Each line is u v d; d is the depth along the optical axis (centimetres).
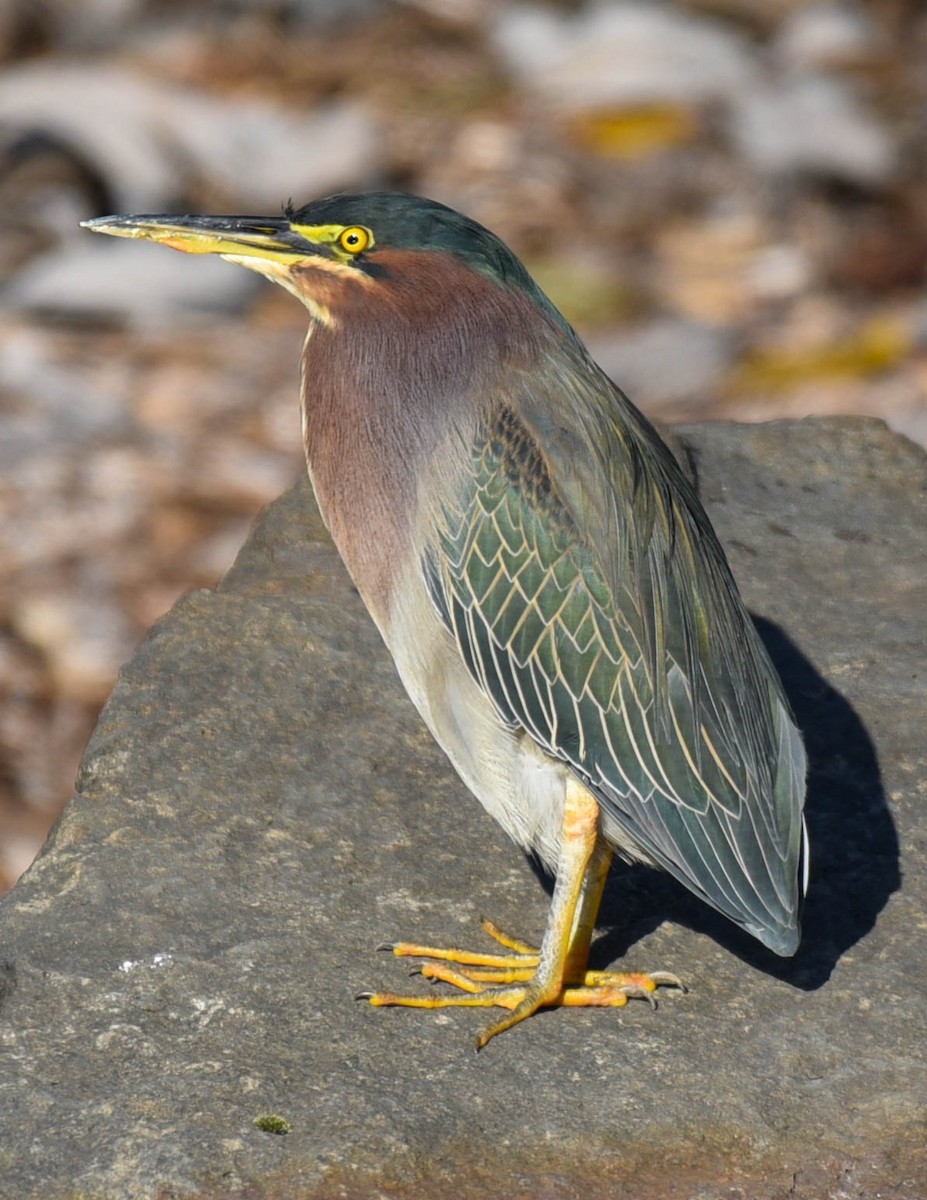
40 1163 747
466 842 960
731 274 2412
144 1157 749
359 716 1045
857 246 2448
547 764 885
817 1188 770
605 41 2911
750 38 3066
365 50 2959
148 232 934
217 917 895
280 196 2523
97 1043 812
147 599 1822
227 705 1044
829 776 1011
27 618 1797
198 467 2012
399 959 877
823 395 2123
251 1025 827
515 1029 837
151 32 3014
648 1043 830
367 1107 780
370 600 924
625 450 898
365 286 905
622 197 2573
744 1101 797
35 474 1989
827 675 1094
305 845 948
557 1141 774
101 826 952
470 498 880
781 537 1227
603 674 866
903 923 904
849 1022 841
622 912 928
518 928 908
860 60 2969
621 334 2280
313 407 930
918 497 1273
